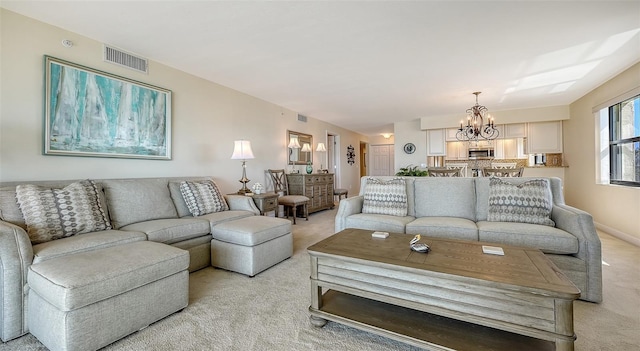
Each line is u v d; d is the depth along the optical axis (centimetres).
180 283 181
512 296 121
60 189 210
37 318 145
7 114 215
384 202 298
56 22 233
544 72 354
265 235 252
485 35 258
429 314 158
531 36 260
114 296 146
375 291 150
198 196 298
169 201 285
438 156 670
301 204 503
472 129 532
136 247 181
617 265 253
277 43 274
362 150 1024
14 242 151
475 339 134
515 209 243
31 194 191
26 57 223
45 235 183
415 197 304
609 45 278
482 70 348
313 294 166
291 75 365
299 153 594
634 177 346
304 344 147
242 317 174
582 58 310
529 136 572
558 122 551
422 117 646
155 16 225
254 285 222
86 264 150
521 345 129
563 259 196
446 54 300
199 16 225
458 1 206
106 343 143
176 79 339
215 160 392
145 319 160
